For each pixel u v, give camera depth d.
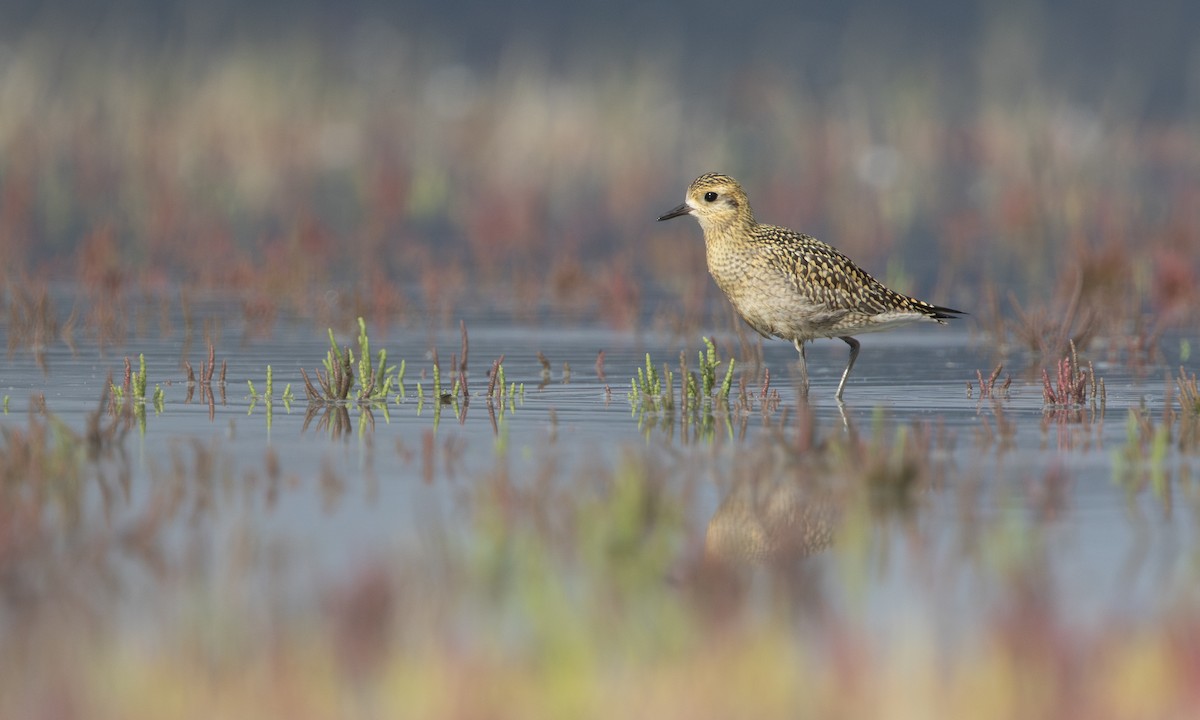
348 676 7.14
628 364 16.11
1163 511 9.98
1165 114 43.03
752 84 41.31
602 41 49.41
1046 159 33.31
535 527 9.41
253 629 7.79
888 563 8.95
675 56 46.84
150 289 21.08
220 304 20.17
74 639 7.73
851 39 49.88
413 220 29.38
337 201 31.23
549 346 17.34
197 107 35.66
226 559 8.91
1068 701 6.88
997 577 8.69
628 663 7.34
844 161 35.69
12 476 10.41
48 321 17.62
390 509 9.95
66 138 34.78
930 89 40.03
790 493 10.41
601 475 10.70
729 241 14.76
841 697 6.95
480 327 18.73
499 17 52.38
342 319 19.09
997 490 10.51
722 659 7.31
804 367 14.78
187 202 29.23
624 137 36.28
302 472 10.96
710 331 18.41
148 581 8.57
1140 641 7.55
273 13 50.16
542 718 6.77
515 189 31.50
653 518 9.65
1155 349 16.92
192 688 6.99
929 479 10.78
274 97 36.66
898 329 18.61
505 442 12.01
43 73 37.91
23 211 26.80
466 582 8.47
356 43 47.03
